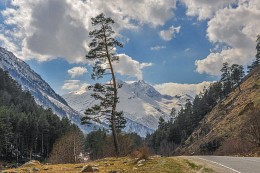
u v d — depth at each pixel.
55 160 37.91
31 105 179.12
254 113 46.06
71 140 40.66
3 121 96.00
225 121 118.94
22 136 115.06
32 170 19.84
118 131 41.97
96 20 37.72
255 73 157.62
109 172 17.62
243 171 16.27
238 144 46.25
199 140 125.94
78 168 20.25
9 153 110.06
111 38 37.91
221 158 23.69
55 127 128.88
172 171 16.72
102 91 37.00
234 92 157.38
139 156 22.59
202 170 17.02
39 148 125.50
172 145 143.88
